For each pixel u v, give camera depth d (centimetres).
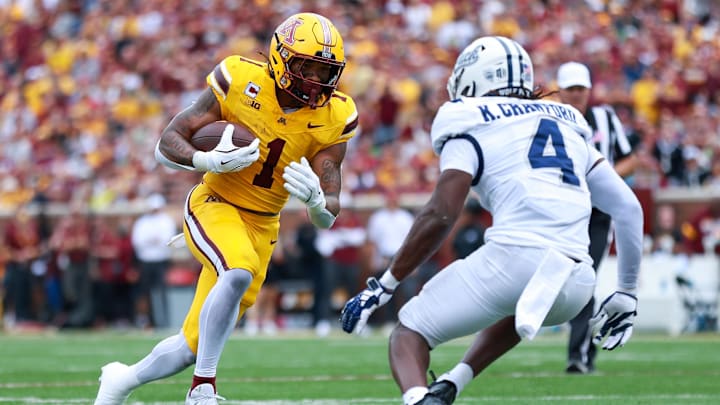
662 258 4491
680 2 6825
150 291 5188
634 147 2980
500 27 6512
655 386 2402
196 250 1698
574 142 1458
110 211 5728
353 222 5059
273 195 1744
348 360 3262
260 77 1714
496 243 1395
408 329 1427
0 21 7975
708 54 6275
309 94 1695
